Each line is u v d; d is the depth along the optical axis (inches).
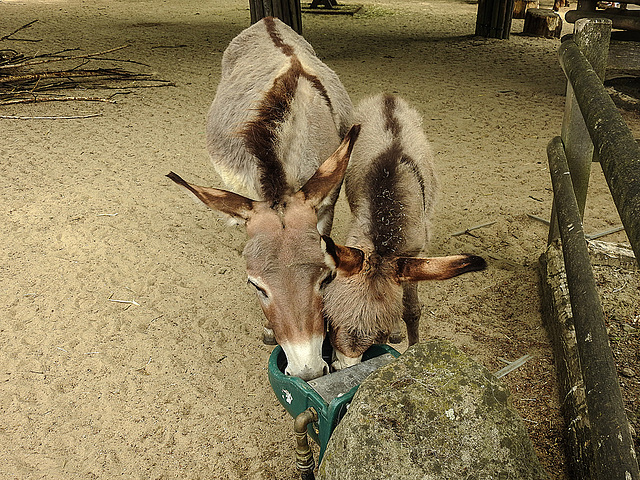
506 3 244.4
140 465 54.1
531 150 128.3
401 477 36.5
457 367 42.3
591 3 175.8
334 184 55.3
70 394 62.5
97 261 86.7
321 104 66.6
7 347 69.1
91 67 192.7
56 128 140.0
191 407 61.1
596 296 45.9
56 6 321.7
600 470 31.9
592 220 97.3
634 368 59.1
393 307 48.1
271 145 57.3
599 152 38.6
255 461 54.5
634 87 166.4
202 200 53.7
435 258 48.5
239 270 86.0
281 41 79.1
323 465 40.1
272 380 48.8
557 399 59.7
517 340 69.8
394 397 39.8
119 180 112.9
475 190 110.0
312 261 50.3
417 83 178.9
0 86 168.1
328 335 53.2
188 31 259.1
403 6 339.3
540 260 83.0
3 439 56.7
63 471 53.4
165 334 72.2
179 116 149.6
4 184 109.8
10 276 82.6
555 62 209.2
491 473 36.9
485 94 168.6
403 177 55.1
